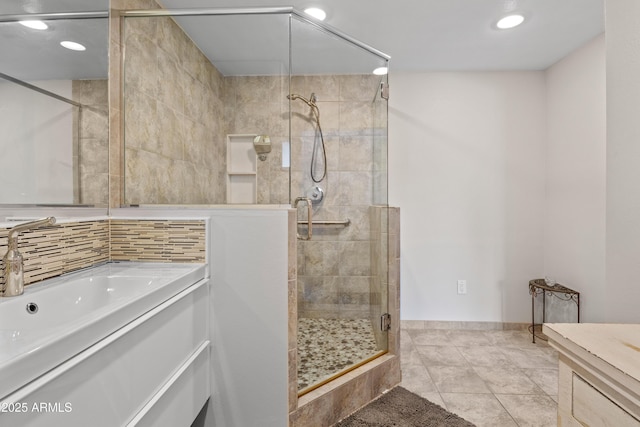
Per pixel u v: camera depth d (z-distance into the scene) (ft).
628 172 2.79
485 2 6.88
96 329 2.91
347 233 7.35
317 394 5.95
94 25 5.17
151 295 3.78
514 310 10.57
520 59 9.64
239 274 5.60
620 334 2.30
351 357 7.12
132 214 5.59
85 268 4.99
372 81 7.61
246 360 5.60
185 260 5.54
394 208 7.54
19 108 3.94
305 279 6.76
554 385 7.39
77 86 4.87
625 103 2.81
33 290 3.75
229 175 6.53
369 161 7.62
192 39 6.47
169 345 4.25
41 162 4.25
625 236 2.81
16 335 2.88
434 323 10.70
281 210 5.56
